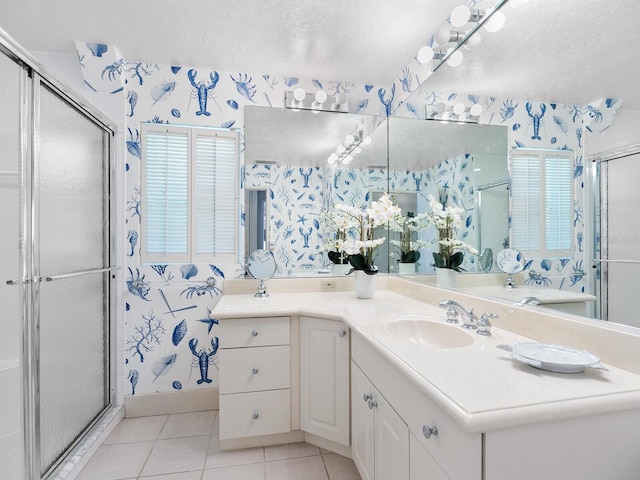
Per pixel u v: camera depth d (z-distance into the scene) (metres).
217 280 2.28
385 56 2.12
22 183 1.42
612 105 0.96
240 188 2.32
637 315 0.89
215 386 2.28
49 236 1.58
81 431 1.81
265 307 1.82
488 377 0.85
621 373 0.88
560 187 1.14
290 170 2.35
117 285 2.16
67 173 1.72
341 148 2.40
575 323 1.03
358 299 2.03
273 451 1.78
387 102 2.50
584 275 1.05
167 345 2.23
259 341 1.77
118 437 1.92
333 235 2.38
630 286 0.90
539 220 1.22
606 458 0.76
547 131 1.18
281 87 2.37
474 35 1.54
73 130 1.76
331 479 1.57
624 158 0.92
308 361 1.78
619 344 0.91
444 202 1.82
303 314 1.77
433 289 1.82
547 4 1.17
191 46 2.03
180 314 2.24
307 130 2.37
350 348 1.63
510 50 1.34
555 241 1.15
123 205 2.17
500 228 1.41
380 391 1.20
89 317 1.91
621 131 0.93
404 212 2.23
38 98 1.47
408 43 1.98
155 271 2.22
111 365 2.12
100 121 1.98
